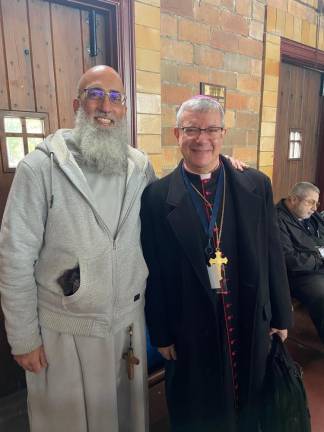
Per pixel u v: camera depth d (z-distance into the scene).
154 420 1.48
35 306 0.99
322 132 3.22
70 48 1.54
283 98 2.75
